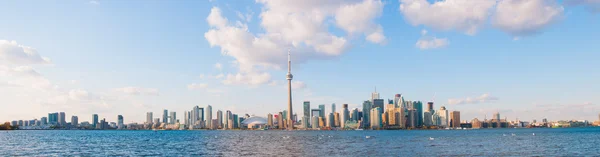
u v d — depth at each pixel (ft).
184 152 521.24
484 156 437.17
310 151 522.88
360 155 456.86
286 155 464.65
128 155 480.64
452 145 637.71
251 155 467.11
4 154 495.41
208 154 486.38
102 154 497.05
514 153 474.90
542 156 436.35
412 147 591.78
